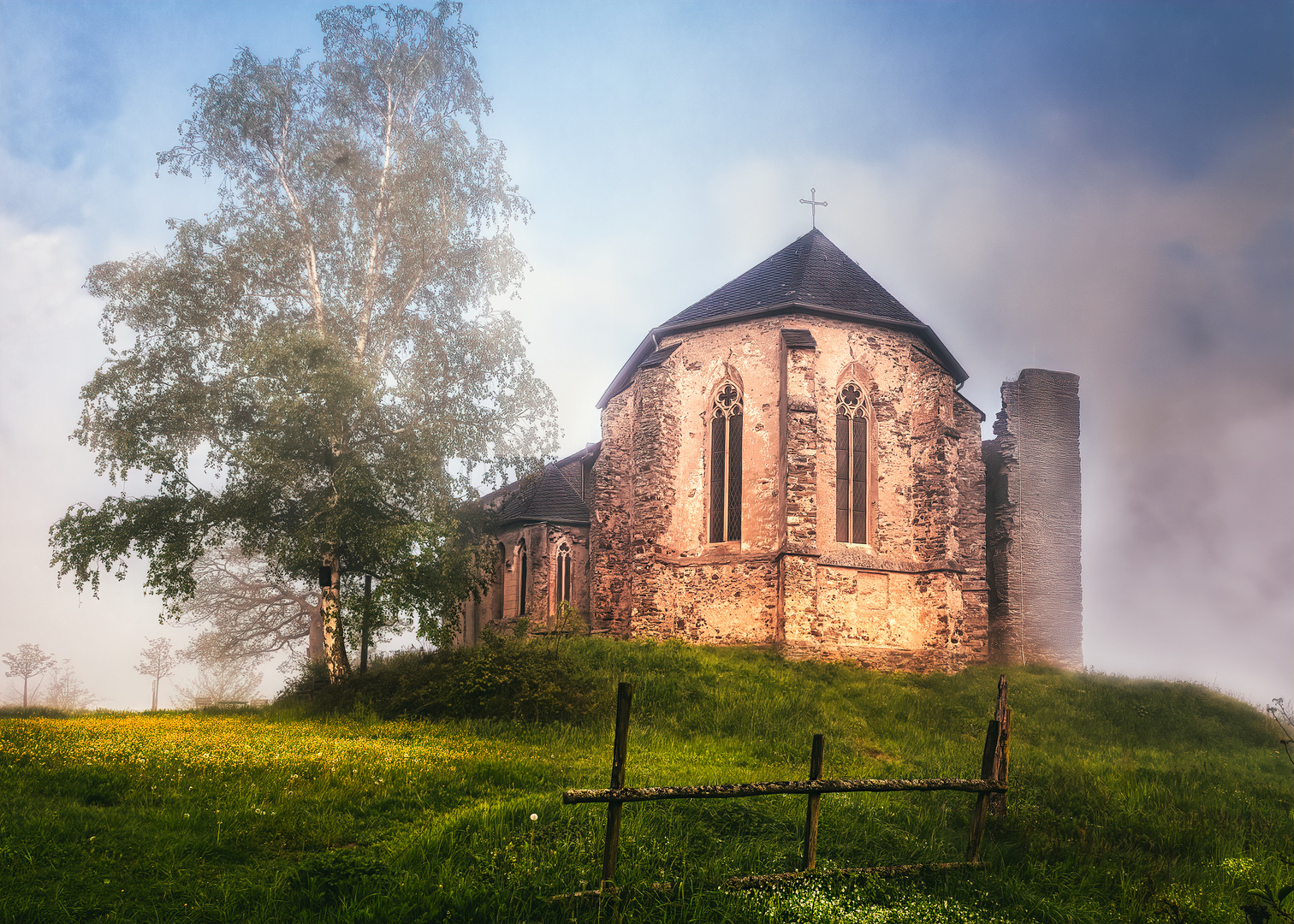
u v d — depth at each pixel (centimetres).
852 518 2562
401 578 2206
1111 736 1891
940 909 679
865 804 993
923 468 2598
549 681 1752
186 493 2217
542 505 3331
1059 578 2927
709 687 1903
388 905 604
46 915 573
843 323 2627
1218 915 716
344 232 2475
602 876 662
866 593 2502
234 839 757
